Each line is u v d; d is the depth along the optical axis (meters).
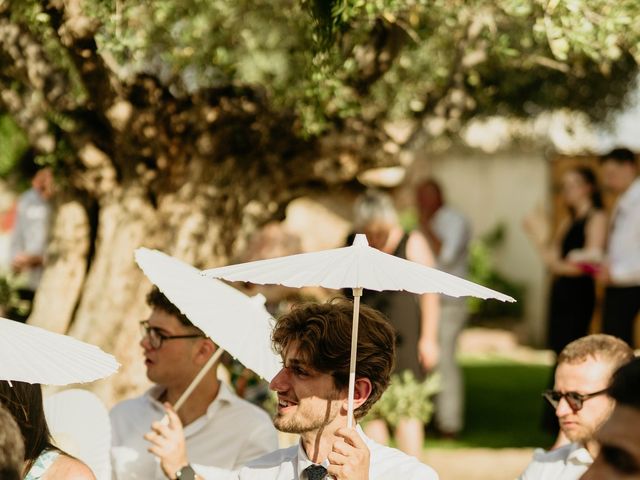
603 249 9.08
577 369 4.20
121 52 6.11
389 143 7.12
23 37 6.77
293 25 6.39
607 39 5.35
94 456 4.78
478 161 20.88
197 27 6.37
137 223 7.04
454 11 6.04
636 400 1.90
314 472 3.41
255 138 6.93
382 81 7.39
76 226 7.43
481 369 16.36
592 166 15.50
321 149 6.97
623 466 1.91
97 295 7.07
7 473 2.31
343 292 8.16
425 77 7.52
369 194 7.88
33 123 7.24
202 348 4.77
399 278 3.23
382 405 7.44
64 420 4.84
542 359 18.22
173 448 4.37
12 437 2.33
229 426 4.78
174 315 4.74
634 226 8.59
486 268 21.00
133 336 6.98
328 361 3.39
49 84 6.90
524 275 21.09
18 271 9.52
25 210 9.94
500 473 9.02
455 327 10.45
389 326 3.51
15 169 17.48
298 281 3.16
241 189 7.09
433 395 10.53
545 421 10.47
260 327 4.39
